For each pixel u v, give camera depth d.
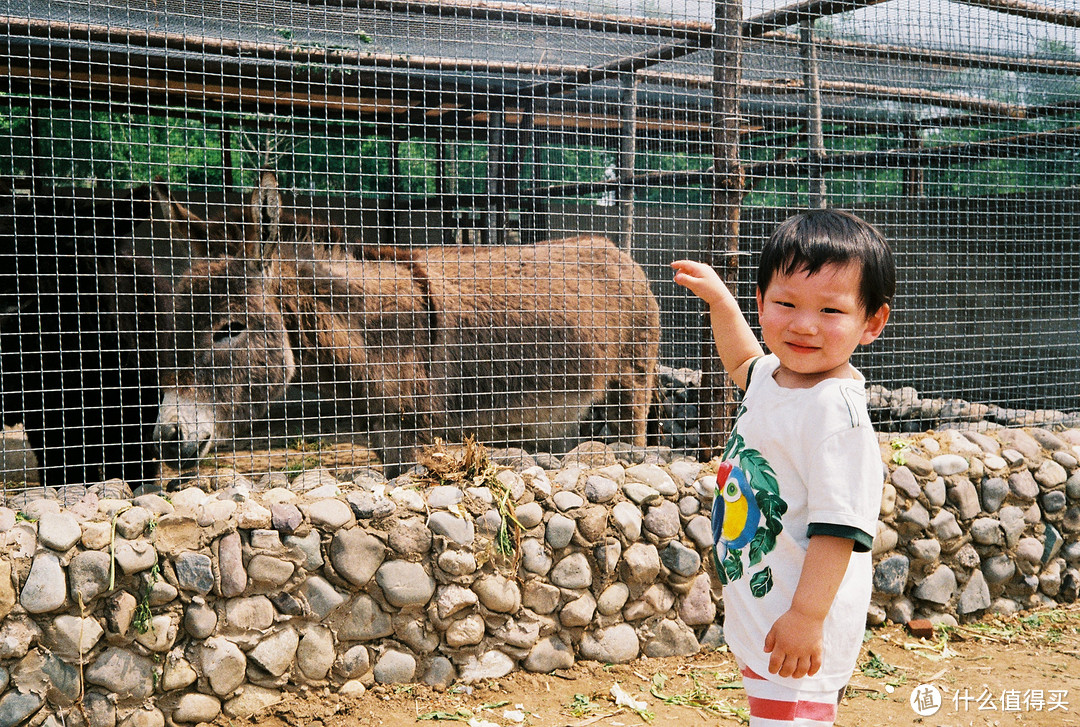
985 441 4.50
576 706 3.27
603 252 5.73
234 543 3.09
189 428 4.00
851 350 1.91
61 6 4.98
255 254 4.29
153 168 9.61
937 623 4.18
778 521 1.93
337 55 6.02
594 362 5.41
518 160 8.01
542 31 5.67
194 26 5.59
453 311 4.77
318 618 3.19
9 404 4.92
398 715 3.16
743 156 10.91
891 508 4.11
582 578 3.58
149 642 2.96
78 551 2.89
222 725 3.05
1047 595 4.52
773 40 5.26
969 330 8.38
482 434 5.00
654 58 5.86
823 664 1.91
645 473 3.83
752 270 6.80
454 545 3.35
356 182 9.49
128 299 4.87
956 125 7.99
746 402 2.11
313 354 4.52
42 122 8.72
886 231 8.79
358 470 4.62
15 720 2.77
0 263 4.89
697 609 3.79
